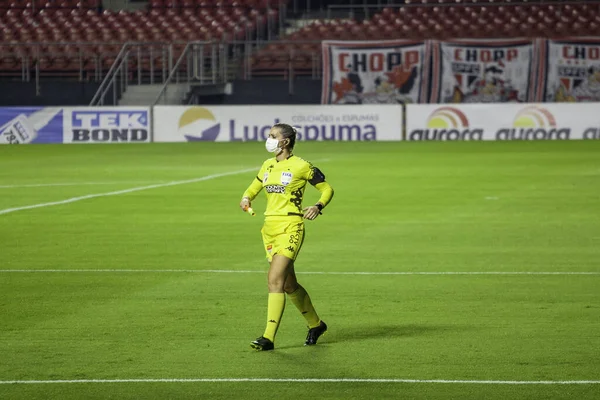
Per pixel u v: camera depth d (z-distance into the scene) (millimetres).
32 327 35250
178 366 29812
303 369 29422
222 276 45531
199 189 85750
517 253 51812
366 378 28453
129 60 169375
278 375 28781
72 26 181625
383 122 150125
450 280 44375
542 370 29203
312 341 32438
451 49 156000
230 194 81750
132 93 160500
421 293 41469
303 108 149625
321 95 161000
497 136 149000
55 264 49219
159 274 46219
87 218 67188
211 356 31016
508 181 90438
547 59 155000
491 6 178875
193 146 141375
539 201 75312
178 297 40719
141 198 79000
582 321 36000
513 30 174125
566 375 28656
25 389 27484
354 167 106062
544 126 148250
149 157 122188
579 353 31219
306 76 165750
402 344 32562
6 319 36625
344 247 54031
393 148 135000
